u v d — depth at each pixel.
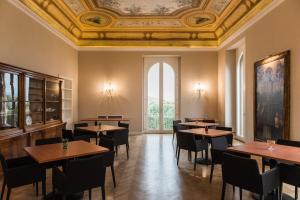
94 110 10.57
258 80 6.65
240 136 9.24
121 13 8.49
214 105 10.66
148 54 10.67
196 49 10.65
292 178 3.31
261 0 6.24
